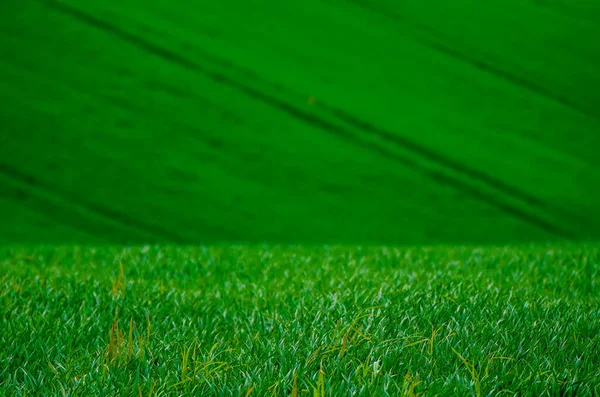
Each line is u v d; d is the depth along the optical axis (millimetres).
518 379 6180
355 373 6242
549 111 59562
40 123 52062
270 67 60719
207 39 62656
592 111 60031
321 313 8656
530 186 51062
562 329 7699
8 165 48281
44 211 44594
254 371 6406
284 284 11297
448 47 66250
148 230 44438
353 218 47281
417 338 7457
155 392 5961
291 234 45156
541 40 68250
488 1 73750
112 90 55750
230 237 44500
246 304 9773
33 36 59031
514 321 8117
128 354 6949
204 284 11688
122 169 49469
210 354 6910
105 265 14234
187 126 53812
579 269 12438
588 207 49062
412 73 62531
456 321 7949
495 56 65688
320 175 50719
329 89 59562
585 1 74500
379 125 56219
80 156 49938
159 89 56438
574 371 6332
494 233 46094
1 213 43844
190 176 49688
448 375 6348
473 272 12305
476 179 51375
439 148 54344
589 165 53719
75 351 7379
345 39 65562
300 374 6391
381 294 9414
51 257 15555
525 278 11672
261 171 50906
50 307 9453
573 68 64875
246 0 69000
